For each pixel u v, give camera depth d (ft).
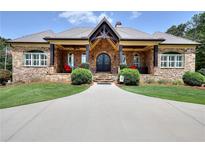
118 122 20.90
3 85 62.28
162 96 38.45
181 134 17.44
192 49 72.23
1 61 148.97
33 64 73.10
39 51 72.90
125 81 55.26
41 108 27.50
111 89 47.88
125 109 27.07
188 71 65.16
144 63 79.66
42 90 44.65
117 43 69.97
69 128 18.86
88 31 78.48
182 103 31.58
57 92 42.16
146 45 67.15
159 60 72.02
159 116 23.47
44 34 80.33
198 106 29.32
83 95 38.91
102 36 63.67
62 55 78.69
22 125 19.75
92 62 74.64
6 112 25.16
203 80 59.11
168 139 16.37
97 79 62.64
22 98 35.42
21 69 72.43
